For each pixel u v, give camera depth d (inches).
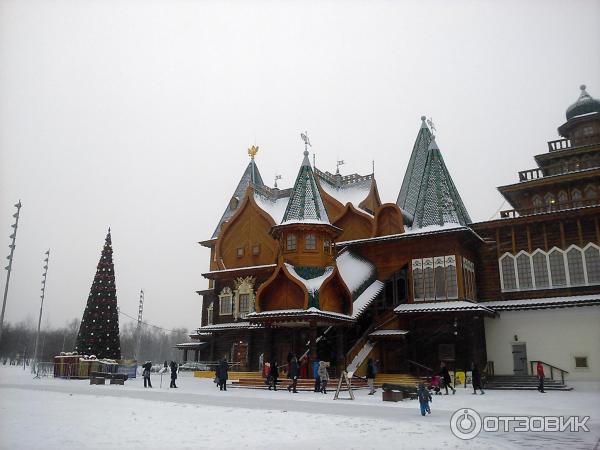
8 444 448.8
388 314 1453.0
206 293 2028.8
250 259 1774.1
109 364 1569.9
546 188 1595.7
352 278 1453.0
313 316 1200.2
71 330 4909.0
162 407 724.0
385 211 1595.7
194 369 1727.4
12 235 1253.1
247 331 1695.4
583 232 1398.9
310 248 1354.6
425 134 1898.4
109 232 1985.7
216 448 443.5
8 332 4402.1
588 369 1310.3
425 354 1444.4
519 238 1489.9
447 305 1386.6
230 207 2036.2
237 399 874.8
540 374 1141.7
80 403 769.6
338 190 1894.7
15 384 1220.5
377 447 452.1
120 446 447.2
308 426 561.6
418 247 1503.4
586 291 1365.7
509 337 1425.9
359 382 1235.9
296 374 1076.5
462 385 1290.6
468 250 1521.9
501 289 1486.2
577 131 1747.0
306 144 1510.8
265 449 438.6
